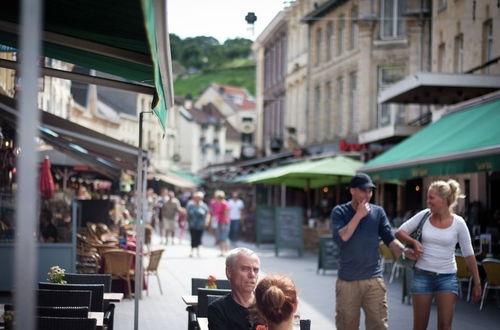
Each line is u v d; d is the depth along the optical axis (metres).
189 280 16.16
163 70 5.22
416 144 18.95
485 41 21.05
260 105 54.78
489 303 13.06
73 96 38.22
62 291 6.34
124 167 13.09
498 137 13.70
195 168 98.06
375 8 31.91
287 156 41.16
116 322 10.59
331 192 34.41
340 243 7.18
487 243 13.66
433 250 7.27
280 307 3.98
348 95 34.78
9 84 17.44
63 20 5.12
